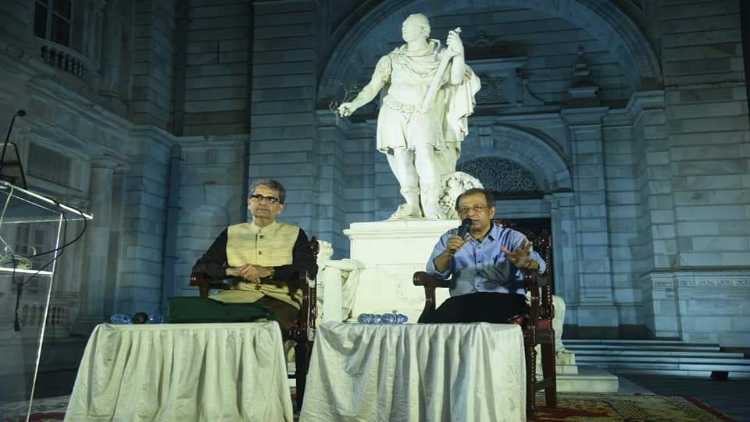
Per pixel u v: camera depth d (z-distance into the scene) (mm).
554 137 16172
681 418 4691
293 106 15617
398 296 6758
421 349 3338
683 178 13867
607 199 15656
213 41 17062
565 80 16328
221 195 16375
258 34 16109
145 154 15141
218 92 16828
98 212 14125
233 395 3457
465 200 4348
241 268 4000
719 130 13859
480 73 16688
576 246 15484
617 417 4586
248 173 16109
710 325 13141
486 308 4105
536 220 16438
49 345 12031
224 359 3486
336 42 16172
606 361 12609
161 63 16281
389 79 7641
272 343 3484
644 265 14883
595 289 15203
